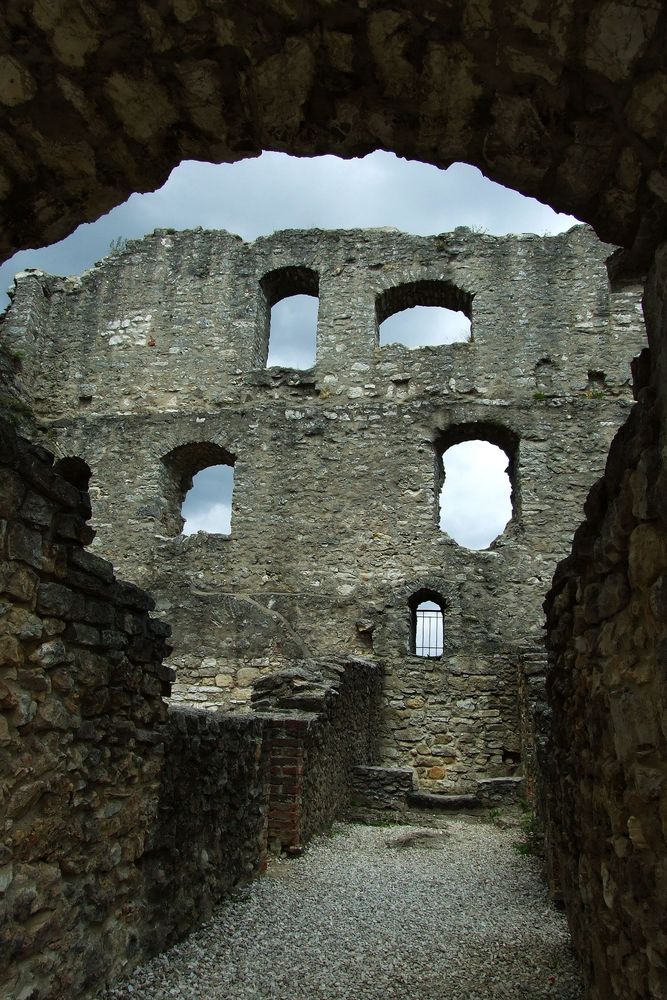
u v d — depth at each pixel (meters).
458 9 2.76
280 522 15.03
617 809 2.98
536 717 7.89
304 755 7.78
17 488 3.35
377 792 10.52
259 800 6.83
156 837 4.62
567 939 5.16
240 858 6.21
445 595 14.10
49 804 3.54
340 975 4.60
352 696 10.98
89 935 3.87
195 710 5.67
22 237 4.07
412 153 3.55
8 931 3.20
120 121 3.54
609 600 3.00
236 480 15.31
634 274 3.38
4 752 3.22
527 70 2.86
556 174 3.23
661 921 2.45
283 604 14.38
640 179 2.96
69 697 3.74
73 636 3.75
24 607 3.38
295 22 2.98
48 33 3.11
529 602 14.09
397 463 15.12
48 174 3.79
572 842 4.36
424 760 13.20
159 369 16.33
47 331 16.97
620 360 15.31
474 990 4.39
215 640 12.56
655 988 2.54
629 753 2.76
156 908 4.61
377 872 7.13
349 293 16.31
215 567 14.93
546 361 15.45
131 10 3.00
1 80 3.29
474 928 5.51
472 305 15.96
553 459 14.85
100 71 3.29
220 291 16.72
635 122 2.77
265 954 4.88
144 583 14.92
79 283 17.20
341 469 15.22
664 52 2.53
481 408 15.23
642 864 2.63
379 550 14.66
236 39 3.08
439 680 13.62
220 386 16.06
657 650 2.40
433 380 15.54
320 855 7.68
